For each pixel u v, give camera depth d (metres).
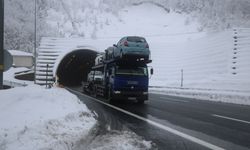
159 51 66.12
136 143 8.55
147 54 21.02
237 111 17.19
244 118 14.05
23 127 8.30
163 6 145.12
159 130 10.71
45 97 14.89
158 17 135.12
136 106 19.05
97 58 28.48
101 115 14.29
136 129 10.84
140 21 127.88
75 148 7.75
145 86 21.41
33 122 9.09
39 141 7.49
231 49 52.84
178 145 8.49
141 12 142.50
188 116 14.49
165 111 16.45
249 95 27.17
